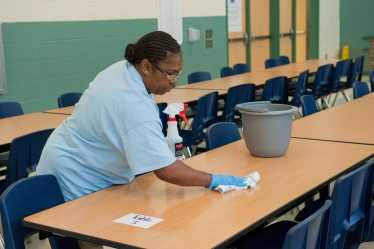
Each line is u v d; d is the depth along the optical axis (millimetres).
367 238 2295
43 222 1815
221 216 1787
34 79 5590
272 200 1921
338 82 6609
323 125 3236
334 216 1927
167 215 1821
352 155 2508
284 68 6859
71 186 2131
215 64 8391
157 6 7121
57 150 2141
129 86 1939
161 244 1585
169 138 2914
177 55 1916
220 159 2529
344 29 11633
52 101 5805
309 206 2494
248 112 2484
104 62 6387
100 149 2078
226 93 4645
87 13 6113
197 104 4148
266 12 10008
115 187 2170
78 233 1706
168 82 1956
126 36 6648
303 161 2434
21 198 1932
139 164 1918
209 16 8156
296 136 2959
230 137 3002
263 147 2496
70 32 5934
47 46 5691
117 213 1867
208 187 2061
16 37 5363
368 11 11203
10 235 1844
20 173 2961
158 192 2082
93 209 1923
